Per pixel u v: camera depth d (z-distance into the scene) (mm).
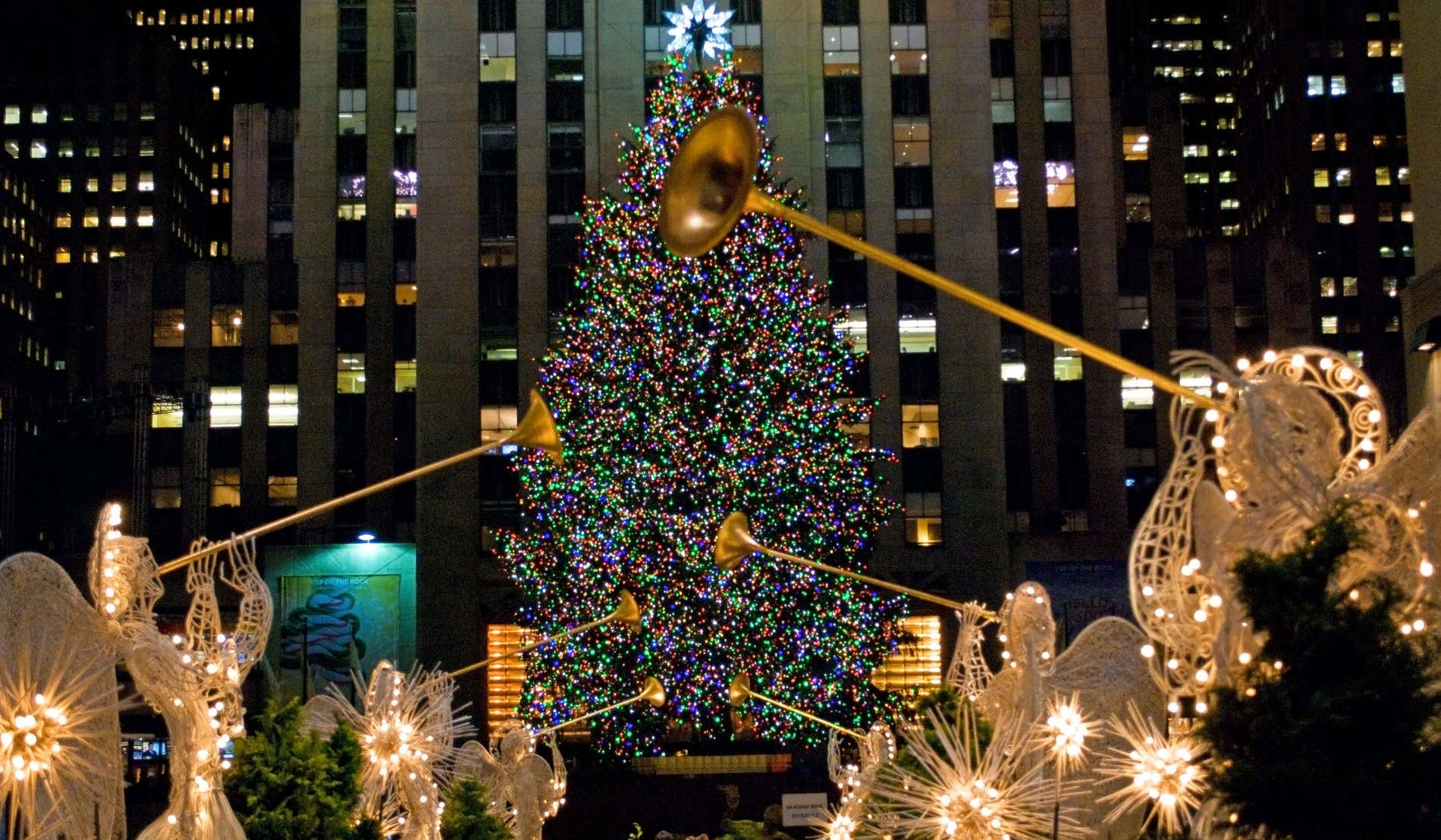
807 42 65375
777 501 42406
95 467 74562
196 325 71250
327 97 69750
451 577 61844
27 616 9781
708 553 41125
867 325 64062
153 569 11273
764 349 43188
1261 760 7504
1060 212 68750
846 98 65500
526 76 65125
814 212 64812
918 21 66000
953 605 15688
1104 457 67062
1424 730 7598
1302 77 124188
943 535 62844
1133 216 82062
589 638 42625
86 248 140500
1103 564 58281
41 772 9805
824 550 43469
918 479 63156
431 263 64125
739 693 23578
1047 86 69438
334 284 69250
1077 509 66812
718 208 7641
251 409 70500
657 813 42500
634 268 44719
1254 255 69250
